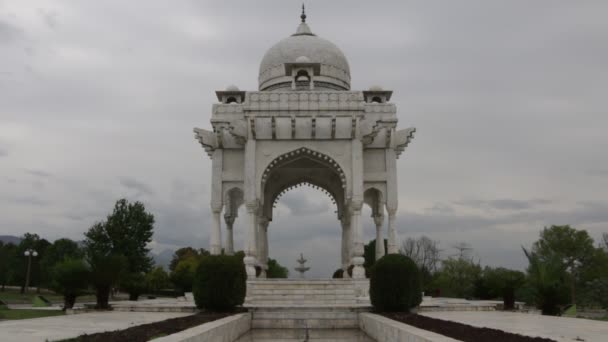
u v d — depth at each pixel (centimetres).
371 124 2512
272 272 5831
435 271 6950
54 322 1168
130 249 5331
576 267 5478
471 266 5894
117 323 1167
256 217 2472
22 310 1886
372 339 1434
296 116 2452
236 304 1652
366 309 1702
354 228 2425
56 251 6506
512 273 2133
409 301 1612
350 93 2467
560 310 1973
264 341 1487
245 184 2447
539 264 2039
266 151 2495
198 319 1284
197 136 2636
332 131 2462
